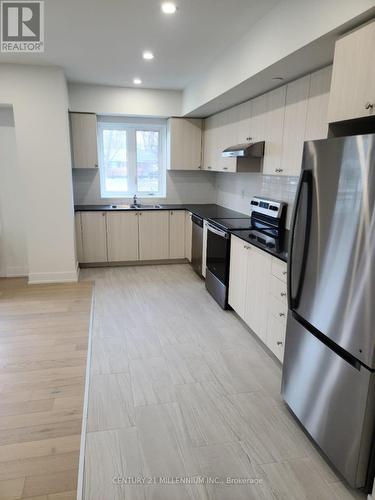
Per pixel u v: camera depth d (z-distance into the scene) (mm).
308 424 1933
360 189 1470
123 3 2404
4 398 2273
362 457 1579
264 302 2773
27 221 4312
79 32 2951
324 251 1724
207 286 4273
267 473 1761
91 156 5035
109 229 5098
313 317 1836
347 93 1815
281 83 2990
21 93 3975
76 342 3012
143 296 4109
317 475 1757
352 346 1561
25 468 1754
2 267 4730
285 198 3557
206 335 3180
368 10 1623
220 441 1960
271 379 2543
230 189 5180
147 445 1918
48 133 4121
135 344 3000
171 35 2986
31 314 3561
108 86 4906
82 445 1906
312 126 2578
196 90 4379
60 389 2379
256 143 3402
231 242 3475
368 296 1452
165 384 2463
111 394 2340
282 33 2307
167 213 5266
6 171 4480
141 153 5711
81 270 5102
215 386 2449
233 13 2523
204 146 5398
